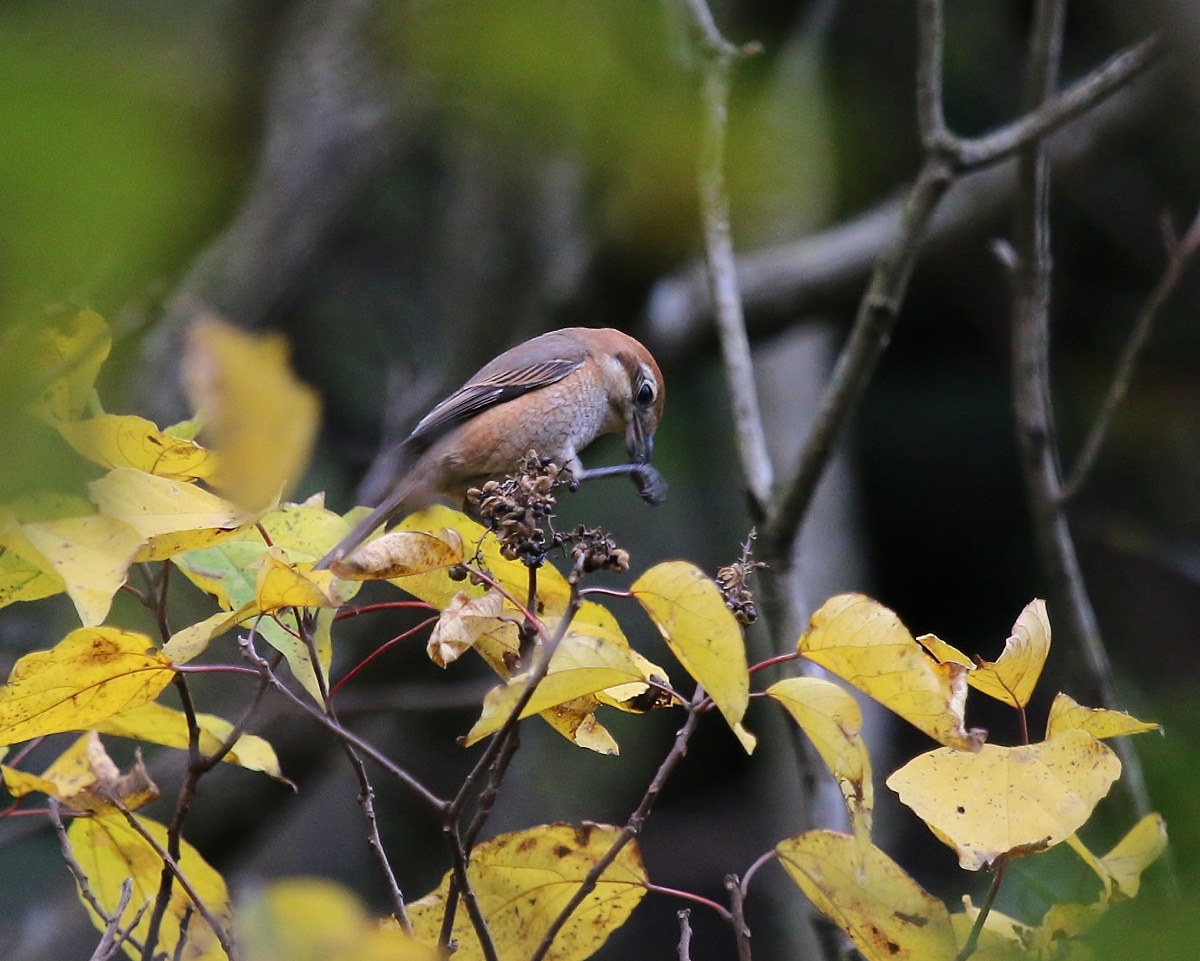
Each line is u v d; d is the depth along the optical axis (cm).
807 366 1563
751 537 510
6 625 1028
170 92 256
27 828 834
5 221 241
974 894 817
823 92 731
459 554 468
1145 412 1762
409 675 1313
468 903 432
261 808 1184
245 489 293
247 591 511
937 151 776
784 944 1245
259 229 934
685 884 1959
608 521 1652
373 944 297
